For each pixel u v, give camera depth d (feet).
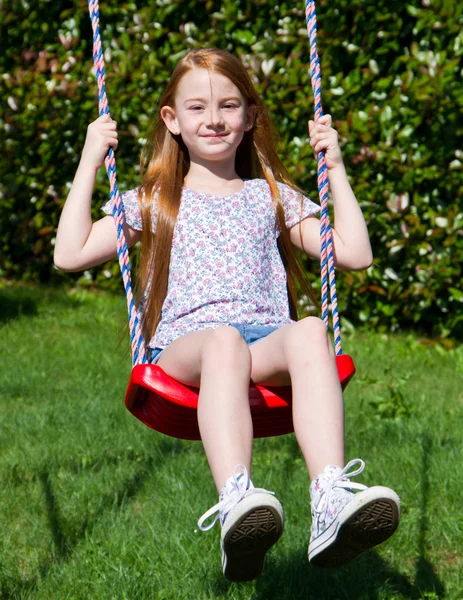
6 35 25.09
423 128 20.34
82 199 8.84
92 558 10.01
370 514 6.82
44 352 19.17
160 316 9.11
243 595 9.31
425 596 9.41
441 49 19.89
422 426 14.17
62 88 23.88
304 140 20.98
